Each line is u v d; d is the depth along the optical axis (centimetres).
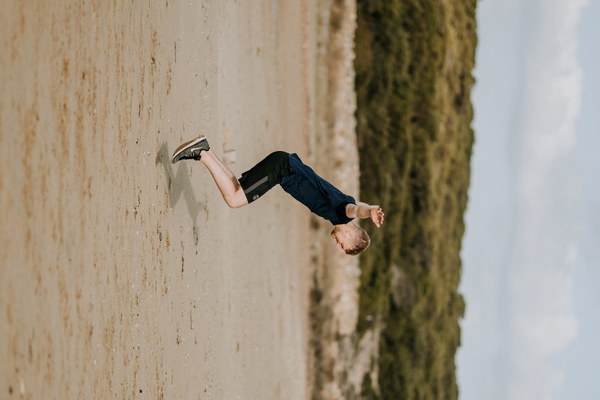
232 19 1163
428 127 2239
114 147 613
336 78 1922
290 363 1506
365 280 1928
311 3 1830
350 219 708
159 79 760
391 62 2089
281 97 1538
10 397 416
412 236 2180
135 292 657
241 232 1192
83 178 543
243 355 1144
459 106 2605
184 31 876
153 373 705
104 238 582
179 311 810
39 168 471
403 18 2192
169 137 793
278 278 1472
